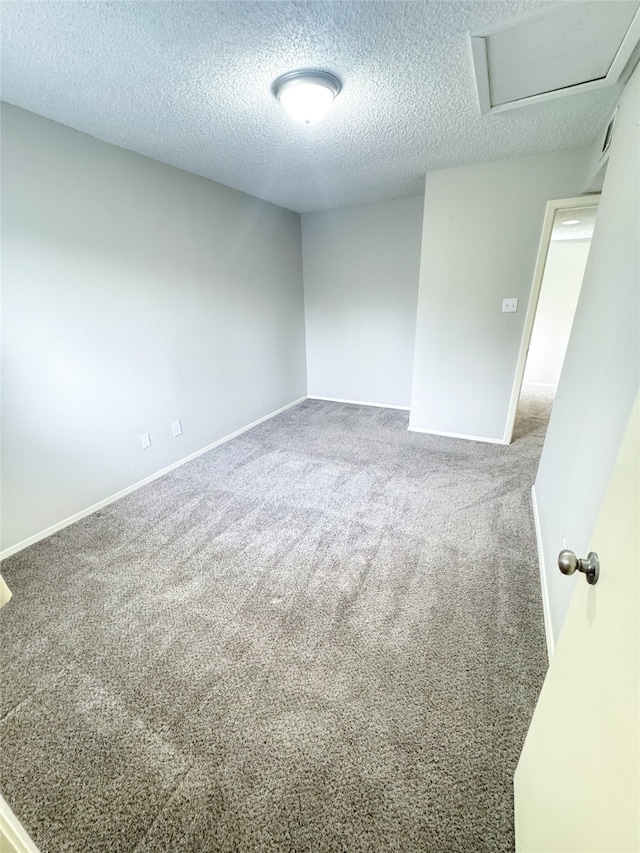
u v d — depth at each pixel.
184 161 2.50
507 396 3.19
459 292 3.06
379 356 4.30
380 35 1.30
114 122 1.93
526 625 1.51
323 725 1.18
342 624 1.54
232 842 0.94
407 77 1.55
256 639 1.48
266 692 1.29
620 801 0.45
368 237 3.87
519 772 0.93
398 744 1.13
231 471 2.92
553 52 1.39
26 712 1.24
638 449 0.57
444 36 1.31
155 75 1.51
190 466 3.02
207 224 2.94
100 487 2.43
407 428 3.75
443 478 2.74
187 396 3.01
